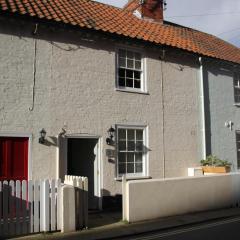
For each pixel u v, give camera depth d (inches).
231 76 722.2
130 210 433.1
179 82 622.5
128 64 566.6
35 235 370.3
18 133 451.2
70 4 570.9
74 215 391.5
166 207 467.8
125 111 548.1
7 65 451.8
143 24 648.4
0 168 438.0
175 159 601.3
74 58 504.7
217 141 673.0
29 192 375.9
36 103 467.8
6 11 445.7
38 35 478.6
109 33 527.5
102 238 365.4
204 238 360.5
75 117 497.4
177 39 652.7
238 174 574.9
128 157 551.2
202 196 513.7
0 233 359.3
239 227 414.9
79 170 540.4
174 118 608.1
